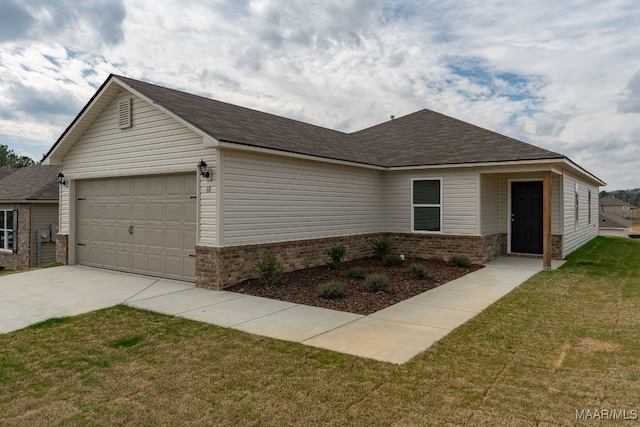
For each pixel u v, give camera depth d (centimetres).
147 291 870
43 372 464
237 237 916
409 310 716
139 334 590
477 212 1256
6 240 1800
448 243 1308
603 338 554
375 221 1405
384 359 489
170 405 384
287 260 1047
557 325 615
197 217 916
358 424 347
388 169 1364
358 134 1766
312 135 1355
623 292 839
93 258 1190
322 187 1170
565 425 339
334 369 460
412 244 1377
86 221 1212
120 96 1075
